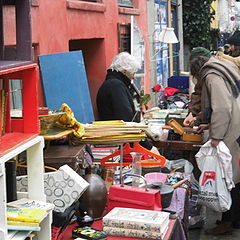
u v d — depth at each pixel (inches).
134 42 343.0
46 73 199.8
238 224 235.0
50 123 139.4
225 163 210.2
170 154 242.8
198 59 228.5
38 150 107.2
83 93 207.6
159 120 285.0
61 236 123.2
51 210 106.8
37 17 194.1
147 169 185.9
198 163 217.0
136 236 125.3
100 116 224.5
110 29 291.7
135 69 225.1
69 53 205.0
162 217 128.3
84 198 132.7
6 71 91.2
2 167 86.4
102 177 158.4
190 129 246.8
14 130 108.2
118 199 138.2
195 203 220.2
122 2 334.0
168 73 518.9
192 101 257.4
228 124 214.2
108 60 286.7
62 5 218.5
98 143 150.0
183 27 672.4
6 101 105.0
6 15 164.1
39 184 108.7
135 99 283.4
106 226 127.3
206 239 223.8
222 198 212.4
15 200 107.4
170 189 151.6
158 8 470.9
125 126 152.3
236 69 251.1
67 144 152.9
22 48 105.1
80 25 242.2
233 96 215.6
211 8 687.7
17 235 95.7
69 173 120.1
